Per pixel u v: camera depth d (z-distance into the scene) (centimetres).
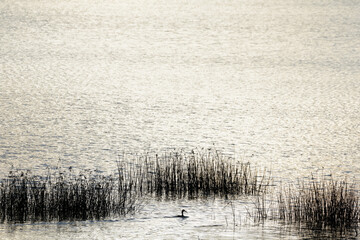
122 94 6594
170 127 4953
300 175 3434
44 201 2478
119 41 11731
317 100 6372
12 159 3697
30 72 7881
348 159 3909
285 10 17525
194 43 11688
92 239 2138
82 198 2494
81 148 4066
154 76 8019
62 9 16738
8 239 2116
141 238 2159
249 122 5250
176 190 2948
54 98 6153
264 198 2850
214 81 7681
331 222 2370
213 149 4175
